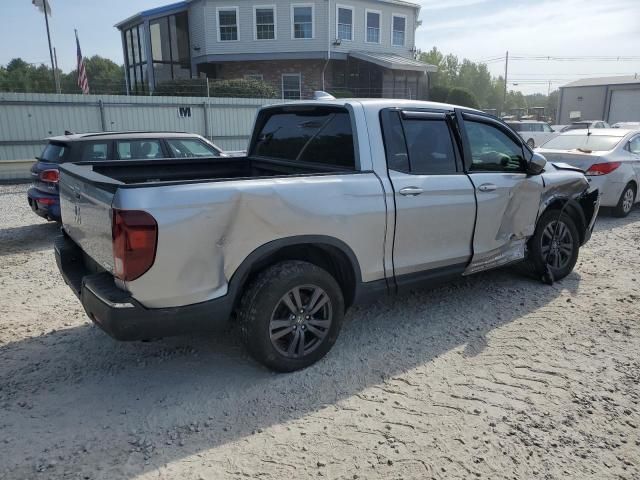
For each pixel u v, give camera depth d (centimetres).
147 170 464
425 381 356
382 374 365
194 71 2914
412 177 404
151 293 300
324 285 363
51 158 805
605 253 681
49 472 267
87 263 380
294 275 347
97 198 315
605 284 550
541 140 2512
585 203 587
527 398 335
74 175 357
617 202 920
